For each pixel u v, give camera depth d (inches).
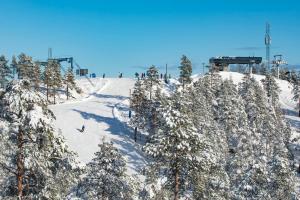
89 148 2869.1
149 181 976.3
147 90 3843.5
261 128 3371.1
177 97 888.3
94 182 929.5
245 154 1902.1
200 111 2657.5
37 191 598.5
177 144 828.0
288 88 6289.4
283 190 1583.4
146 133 3415.4
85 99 4827.8
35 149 566.6
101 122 3607.3
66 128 3289.9
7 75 4672.7
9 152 568.7
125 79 6141.7
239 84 4845.0
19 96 554.6
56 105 4266.7
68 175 646.5
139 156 2785.4
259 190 1417.3
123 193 960.3
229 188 1467.8
